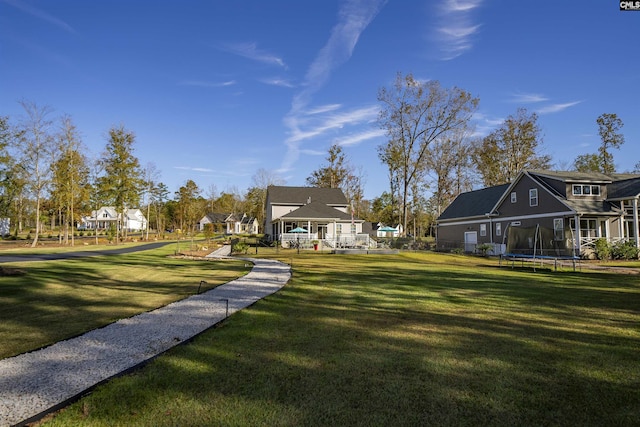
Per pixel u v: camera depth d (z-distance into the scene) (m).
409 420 3.16
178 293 9.80
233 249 27.84
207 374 4.14
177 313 7.27
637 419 3.17
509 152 45.12
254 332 5.82
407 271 14.86
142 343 5.32
